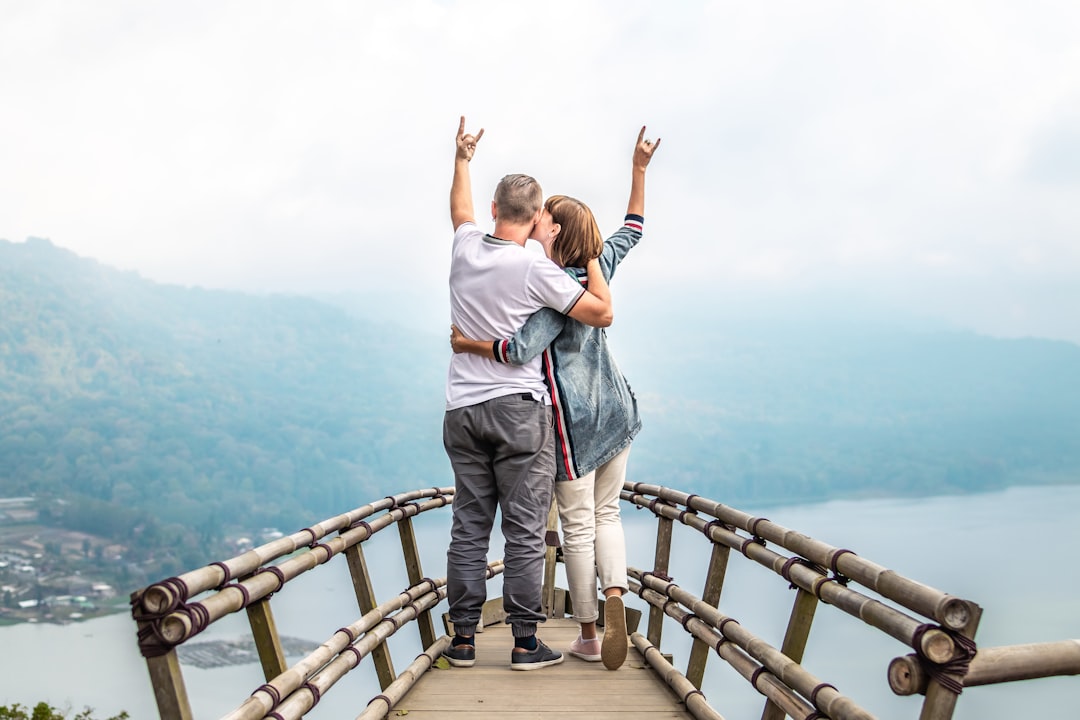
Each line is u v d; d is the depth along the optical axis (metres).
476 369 3.73
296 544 2.89
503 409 3.66
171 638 1.99
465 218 3.97
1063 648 1.87
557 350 3.82
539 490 3.76
